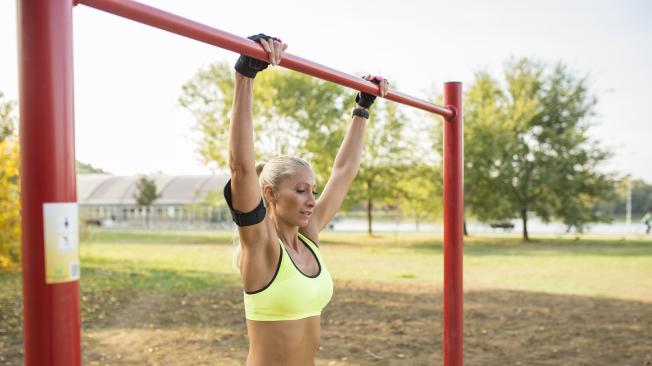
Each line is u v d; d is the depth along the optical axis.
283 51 1.78
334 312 7.21
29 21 1.09
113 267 12.14
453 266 2.89
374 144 23.05
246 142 1.64
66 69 1.11
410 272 11.71
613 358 5.21
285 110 20.88
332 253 16.80
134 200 45.06
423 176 23.31
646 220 31.48
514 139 23.30
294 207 1.88
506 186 23.56
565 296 8.58
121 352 5.21
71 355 1.13
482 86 24.09
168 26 1.42
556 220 24.56
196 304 7.69
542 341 5.83
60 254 1.11
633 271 11.89
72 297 1.13
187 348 5.38
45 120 1.09
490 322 6.74
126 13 1.33
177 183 48.09
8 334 5.71
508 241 23.38
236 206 1.68
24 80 1.09
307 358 1.89
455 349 2.88
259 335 1.79
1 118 10.81
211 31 1.51
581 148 23.41
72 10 1.14
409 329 6.28
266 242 1.75
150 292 8.68
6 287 8.83
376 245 20.64
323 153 21.23
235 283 9.77
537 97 24.11
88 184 49.53
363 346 5.56
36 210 1.09
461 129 2.95
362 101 2.52
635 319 6.91
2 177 10.60
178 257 14.84
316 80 22.28
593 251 17.72
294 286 1.78
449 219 2.91
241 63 1.64
